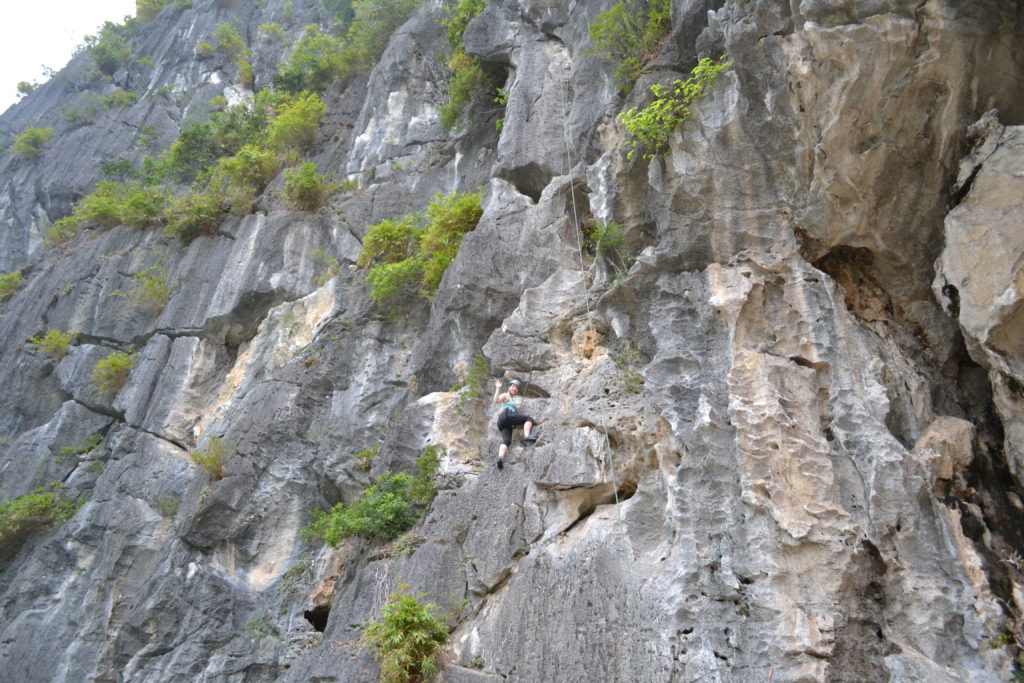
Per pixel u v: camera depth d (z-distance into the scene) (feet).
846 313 30.30
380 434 45.44
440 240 47.34
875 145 29.68
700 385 29.68
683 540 26.94
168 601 44.47
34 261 82.99
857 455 27.25
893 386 29.19
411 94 65.46
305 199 62.18
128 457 55.57
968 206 28.50
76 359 65.46
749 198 32.17
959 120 29.09
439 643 29.66
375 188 59.93
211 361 58.49
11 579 56.13
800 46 30.25
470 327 41.32
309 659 32.63
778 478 26.89
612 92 41.16
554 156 44.57
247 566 44.80
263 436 47.91
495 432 36.14
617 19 41.01
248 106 96.22
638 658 25.39
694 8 36.55
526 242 41.68
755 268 31.22
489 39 54.08
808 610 24.70
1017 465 26.99
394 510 36.50
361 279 53.83
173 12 122.21
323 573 41.55
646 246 35.73
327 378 49.44
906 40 28.09
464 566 32.40
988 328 27.02
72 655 47.16
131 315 64.95
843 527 25.96
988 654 23.54
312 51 82.94
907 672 23.07
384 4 75.36
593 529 29.43
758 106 31.63
